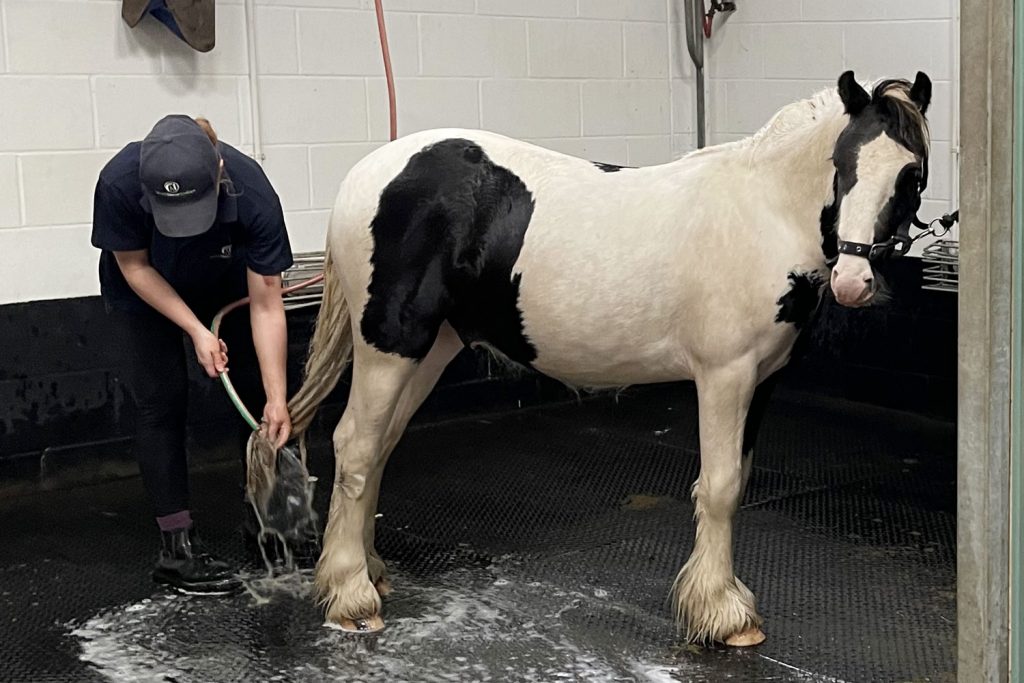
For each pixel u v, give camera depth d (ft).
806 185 8.11
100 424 13.47
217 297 10.02
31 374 12.95
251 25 13.97
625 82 16.94
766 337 8.32
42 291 13.05
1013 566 5.46
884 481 12.86
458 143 8.94
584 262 8.56
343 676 8.38
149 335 9.75
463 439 14.89
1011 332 5.29
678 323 8.52
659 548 10.95
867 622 9.16
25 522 12.09
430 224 8.75
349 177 9.14
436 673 8.39
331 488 12.93
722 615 8.68
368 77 14.87
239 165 9.23
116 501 12.80
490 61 15.75
